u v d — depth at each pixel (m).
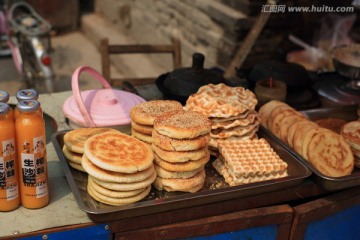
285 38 3.39
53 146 1.70
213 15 3.41
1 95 1.33
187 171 1.45
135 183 1.34
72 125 1.86
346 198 1.64
